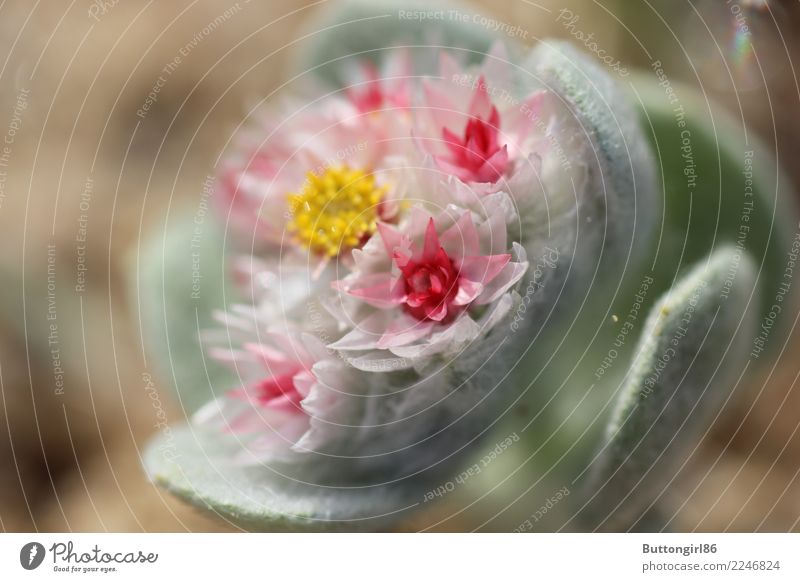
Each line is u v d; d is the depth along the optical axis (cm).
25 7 29
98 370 25
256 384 20
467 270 19
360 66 22
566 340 21
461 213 19
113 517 24
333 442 19
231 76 28
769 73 24
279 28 28
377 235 19
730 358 20
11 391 24
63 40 29
